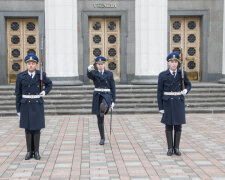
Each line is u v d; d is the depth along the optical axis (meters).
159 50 12.20
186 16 14.46
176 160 5.55
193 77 14.69
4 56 13.83
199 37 14.59
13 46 14.14
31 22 14.15
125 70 14.23
